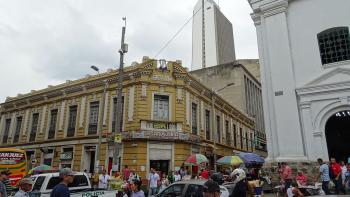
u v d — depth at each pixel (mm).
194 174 21375
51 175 11188
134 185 7645
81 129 24094
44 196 10641
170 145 21375
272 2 18125
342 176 12930
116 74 23141
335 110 15141
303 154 15266
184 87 23234
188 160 18141
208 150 26188
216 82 43719
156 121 21344
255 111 47625
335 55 16141
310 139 15344
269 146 16516
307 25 17156
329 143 16094
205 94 27438
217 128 29547
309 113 15680
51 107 27281
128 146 20938
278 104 16562
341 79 15320
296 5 17797
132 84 22156
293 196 10648
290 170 13352
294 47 17234
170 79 22688
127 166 18609
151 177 16078
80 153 23438
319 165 14117
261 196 12828
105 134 22453
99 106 23797
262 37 18328
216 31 121750
